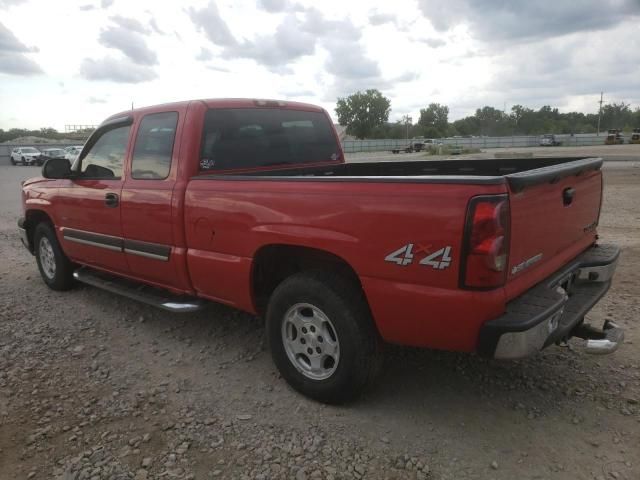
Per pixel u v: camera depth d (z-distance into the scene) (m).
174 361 4.21
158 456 3.02
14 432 3.28
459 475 2.80
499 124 122.75
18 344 4.57
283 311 3.54
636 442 3.02
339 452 3.01
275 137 4.79
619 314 4.82
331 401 3.45
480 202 2.61
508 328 2.66
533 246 3.00
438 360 4.08
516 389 3.63
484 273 2.65
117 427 3.31
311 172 5.07
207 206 3.82
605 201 11.88
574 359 4.02
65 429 3.29
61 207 5.39
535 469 2.83
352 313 3.20
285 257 3.71
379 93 106.94
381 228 2.92
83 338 4.69
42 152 47.12
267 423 3.31
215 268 3.86
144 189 4.32
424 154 51.12
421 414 3.37
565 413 3.32
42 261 6.16
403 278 2.89
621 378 3.71
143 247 4.42
